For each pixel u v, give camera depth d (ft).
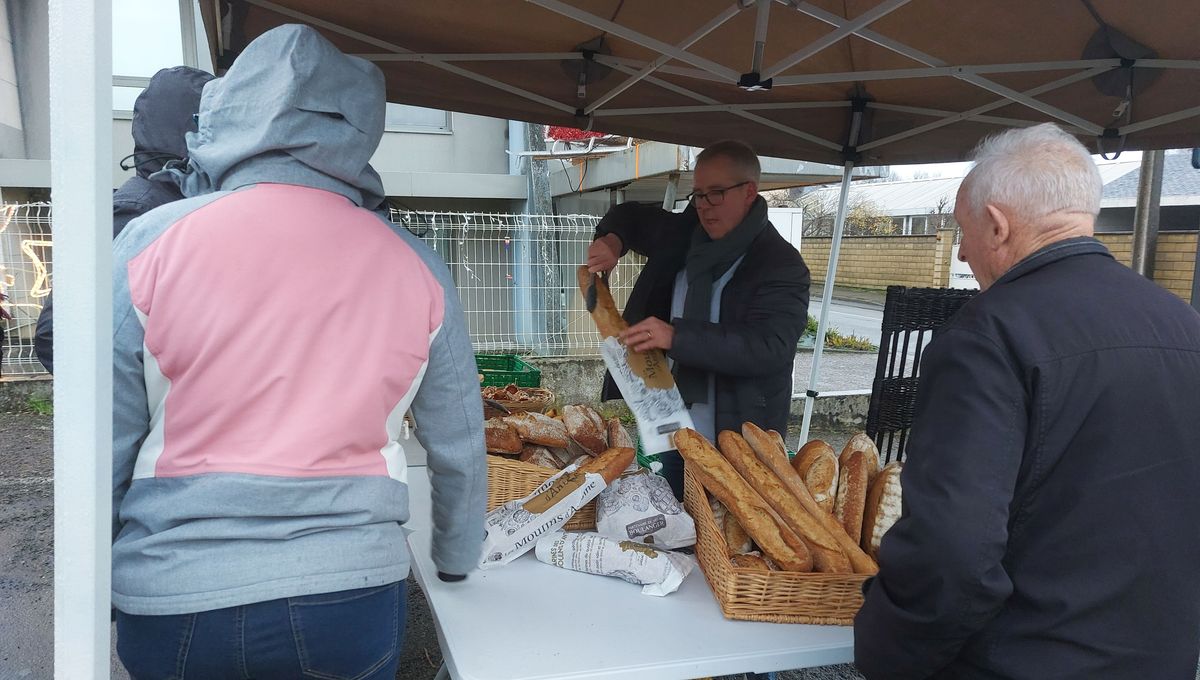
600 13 7.61
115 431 3.30
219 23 7.45
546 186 25.31
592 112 10.34
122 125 25.68
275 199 3.51
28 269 23.17
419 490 6.94
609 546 5.20
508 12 7.53
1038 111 9.28
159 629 3.21
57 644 2.69
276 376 3.29
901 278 54.44
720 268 7.71
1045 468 3.44
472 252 26.16
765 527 4.81
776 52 8.54
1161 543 3.44
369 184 3.97
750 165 7.59
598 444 6.15
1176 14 6.65
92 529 2.67
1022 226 3.84
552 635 4.40
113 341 3.11
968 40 7.73
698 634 4.49
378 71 3.91
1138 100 8.28
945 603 3.40
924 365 3.82
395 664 3.81
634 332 6.20
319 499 3.34
